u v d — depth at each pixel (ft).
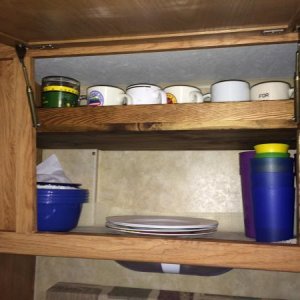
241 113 2.04
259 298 3.07
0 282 2.80
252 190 2.21
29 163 2.26
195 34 2.00
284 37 2.00
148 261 2.06
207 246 1.99
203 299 3.05
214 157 3.27
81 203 2.63
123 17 1.80
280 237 2.07
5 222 2.27
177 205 3.29
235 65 2.65
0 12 1.74
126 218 2.74
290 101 1.99
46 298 3.20
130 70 2.80
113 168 3.49
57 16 1.79
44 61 2.58
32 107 2.24
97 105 2.32
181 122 2.10
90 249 2.14
